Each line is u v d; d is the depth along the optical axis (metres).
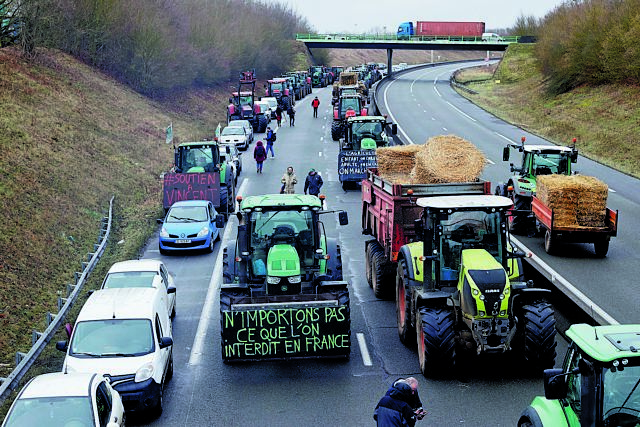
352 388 13.53
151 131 43.75
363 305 18.23
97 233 25.67
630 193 32.09
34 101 36.72
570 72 66.25
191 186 28.12
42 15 43.84
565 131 50.97
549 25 78.06
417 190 16.42
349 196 32.28
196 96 62.75
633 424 7.54
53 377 10.95
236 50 78.81
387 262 18.16
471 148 17.92
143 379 12.41
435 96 81.19
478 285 12.66
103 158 34.31
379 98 78.12
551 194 21.45
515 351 14.24
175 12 64.56
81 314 13.66
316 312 14.20
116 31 52.75
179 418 12.55
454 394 12.93
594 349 7.72
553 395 8.12
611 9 63.69
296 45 118.88
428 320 13.32
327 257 15.20
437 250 13.69
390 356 14.93
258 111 56.25
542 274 16.81
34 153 29.78
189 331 16.95
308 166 40.56
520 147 25.20
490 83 90.38
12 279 19.44
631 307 16.97
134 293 14.57
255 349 14.23
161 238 23.95
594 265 20.81
